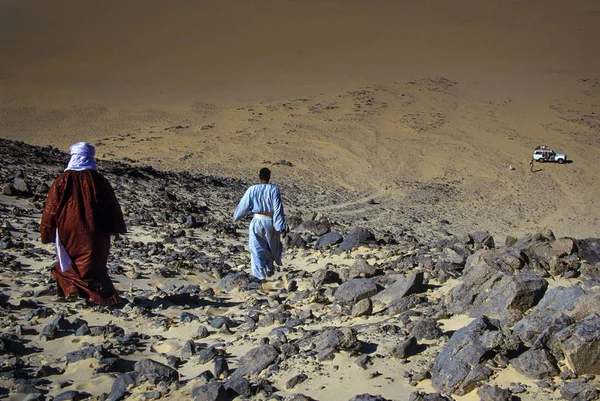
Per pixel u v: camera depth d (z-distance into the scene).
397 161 55.84
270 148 59.34
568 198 44.75
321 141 62.97
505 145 63.09
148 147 59.16
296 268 12.62
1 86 87.25
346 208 35.34
